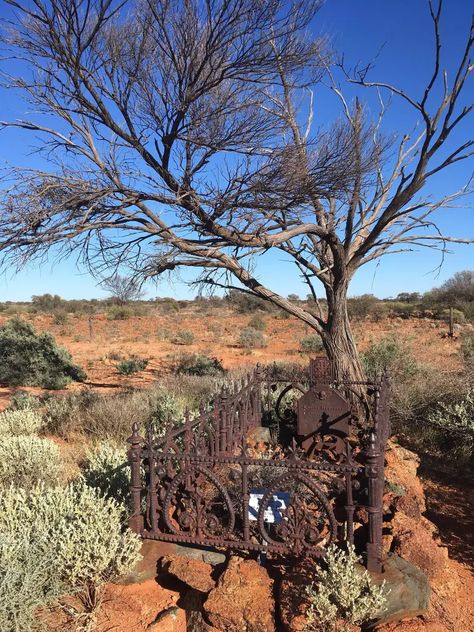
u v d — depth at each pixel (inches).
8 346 647.8
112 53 248.1
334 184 281.3
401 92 280.8
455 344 964.6
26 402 439.2
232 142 252.1
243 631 137.0
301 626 131.3
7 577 137.9
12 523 170.7
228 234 282.0
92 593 156.7
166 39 236.7
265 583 147.7
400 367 454.9
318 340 978.7
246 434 269.7
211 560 162.7
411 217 350.9
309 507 189.8
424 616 144.3
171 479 172.6
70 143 289.9
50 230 241.1
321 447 261.7
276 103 330.3
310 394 265.6
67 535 155.6
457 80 262.5
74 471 275.6
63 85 261.1
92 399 430.3
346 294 340.5
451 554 190.7
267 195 269.1
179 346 1135.0
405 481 223.5
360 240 362.9
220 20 223.5
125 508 178.2
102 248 284.2
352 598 131.6
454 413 312.5
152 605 154.1
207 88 235.1
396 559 152.6
